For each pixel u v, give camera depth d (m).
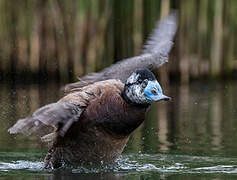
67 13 16.53
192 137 10.84
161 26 9.94
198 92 15.71
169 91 15.88
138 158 9.32
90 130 8.30
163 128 11.63
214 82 17.16
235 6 17.05
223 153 9.59
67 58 16.58
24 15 16.52
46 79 16.61
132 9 16.55
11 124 10.91
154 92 8.07
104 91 8.45
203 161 9.09
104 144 8.41
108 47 16.66
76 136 8.38
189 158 9.30
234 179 7.89
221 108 13.59
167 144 10.32
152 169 8.60
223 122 12.11
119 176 8.14
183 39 16.81
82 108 8.29
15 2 16.48
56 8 16.53
